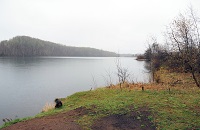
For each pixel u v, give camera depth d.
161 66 30.77
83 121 9.24
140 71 42.00
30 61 96.56
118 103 11.50
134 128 8.30
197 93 13.31
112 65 76.19
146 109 10.16
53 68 64.00
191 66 16.83
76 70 58.38
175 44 21.05
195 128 7.81
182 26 18.92
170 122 8.50
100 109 10.70
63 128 8.55
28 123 9.69
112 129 8.29
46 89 29.95
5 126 9.98
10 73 48.75
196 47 20.19
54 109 12.99
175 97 12.38
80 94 15.94
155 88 15.58
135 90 15.07
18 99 23.89
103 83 33.59
